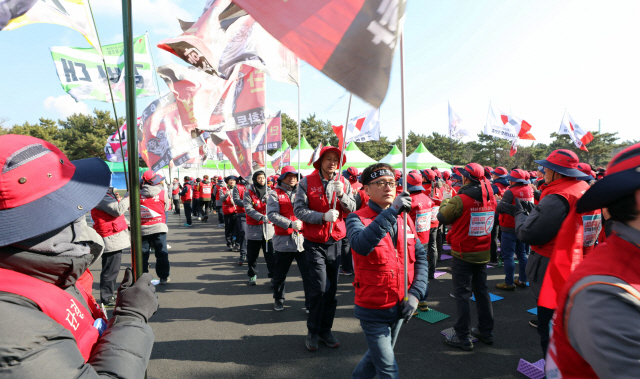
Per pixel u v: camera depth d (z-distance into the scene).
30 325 0.70
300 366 3.07
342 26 1.36
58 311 0.81
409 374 2.94
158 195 5.35
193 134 3.42
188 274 6.20
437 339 3.56
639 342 0.74
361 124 9.48
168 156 4.19
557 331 0.96
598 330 0.78
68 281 0.88
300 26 1.37
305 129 43.16
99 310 1.13
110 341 0.89
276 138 5.63
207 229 12.21
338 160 3.36
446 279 5.62
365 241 1.91
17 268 0.79
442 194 7.21
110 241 4.36
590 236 2.55
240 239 6.89
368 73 1.35
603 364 0.76
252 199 5.27
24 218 0.78
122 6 1.20
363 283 2.05
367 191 2.26
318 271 3.27
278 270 4.29
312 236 3.24
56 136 42.47
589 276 0.85
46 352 0.69
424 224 4.39
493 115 11.70
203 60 2.49
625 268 0.82
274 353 3.30
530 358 3.17
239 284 5.57
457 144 50.81
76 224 0.94
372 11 1.34
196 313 4.32
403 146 1.77
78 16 1.40
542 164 2.74
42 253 0.83
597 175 6.61
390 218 1.87
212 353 3.31
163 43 2.35
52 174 0.86
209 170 23.36
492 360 3.14
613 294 0.79
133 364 0.87
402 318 2.11
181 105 3.34
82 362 0.76
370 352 2.05
